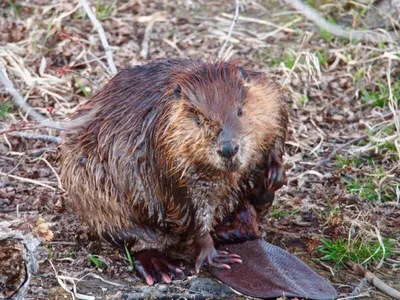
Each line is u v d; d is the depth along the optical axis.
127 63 13.80
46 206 10.46
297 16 15.23
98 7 15.24
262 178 9.32
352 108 12.98
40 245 9.34
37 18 14.90
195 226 8.91
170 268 9.14
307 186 11.06
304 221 10.25
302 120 12.59
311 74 12.45
